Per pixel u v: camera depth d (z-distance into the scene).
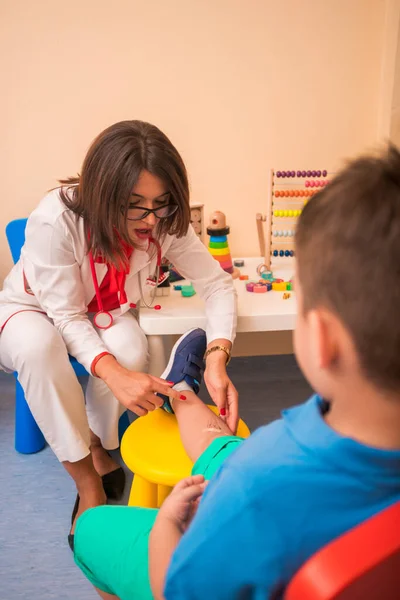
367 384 0.48
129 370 1.29
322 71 1.83
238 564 0.50
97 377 1.35
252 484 0.50
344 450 0.47
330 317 0.48
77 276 1.35
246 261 1.94
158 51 1.79
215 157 1.90
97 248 1.29
